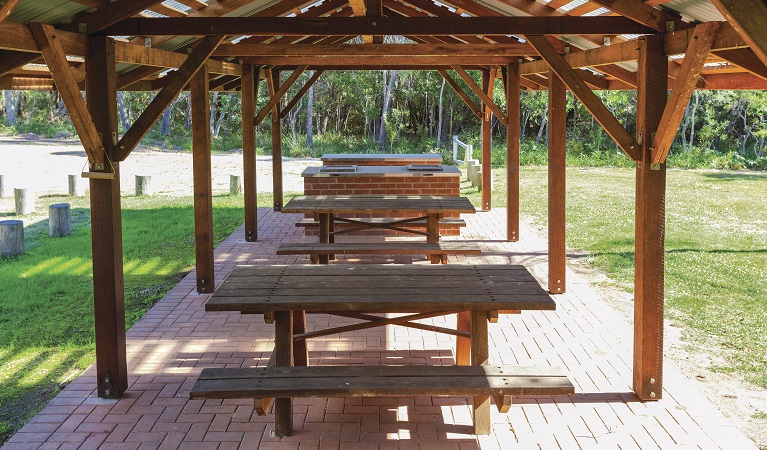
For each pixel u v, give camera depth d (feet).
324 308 15.23
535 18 17.89
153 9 21.11
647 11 16.55
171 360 20.57
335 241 38.37
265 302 15.20
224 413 17.01
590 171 78.33
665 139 16.43
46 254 36.01
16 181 64.28
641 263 17.54
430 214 29.30
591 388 18.56
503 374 14.67
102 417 16.78
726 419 16.76
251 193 37.99
